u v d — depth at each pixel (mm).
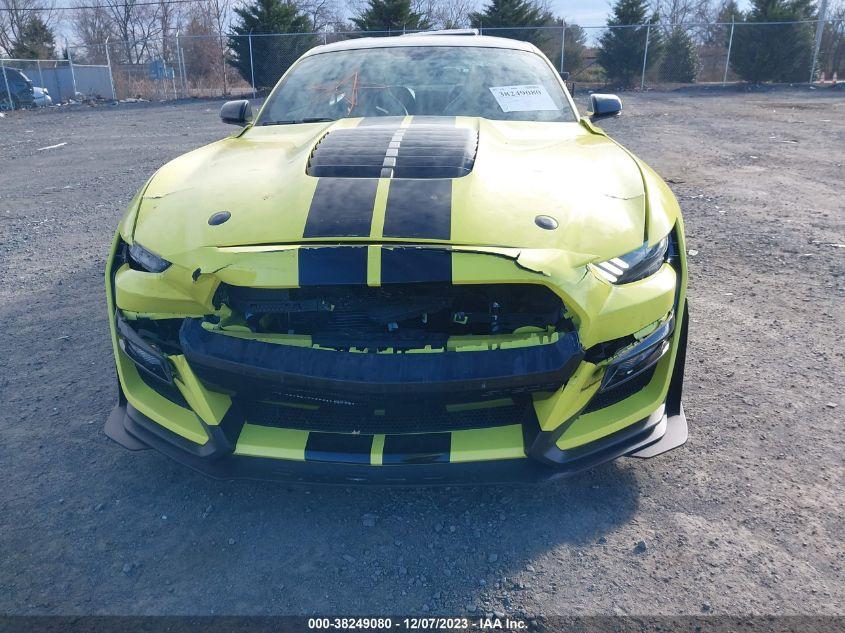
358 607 1889
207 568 2039
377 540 2150
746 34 23875
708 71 25250
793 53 23656
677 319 2291
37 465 2551
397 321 2006
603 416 2148
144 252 2158
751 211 6172
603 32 24406
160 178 2574
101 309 4098
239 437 2057
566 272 1951
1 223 6305
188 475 2488
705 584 1951
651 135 11523
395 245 1938
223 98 23984
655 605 1879
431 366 1883
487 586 1959
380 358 1897
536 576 1993
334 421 2068
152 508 2309
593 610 1866
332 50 3799
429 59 3568
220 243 2029
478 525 2213
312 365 1907
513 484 2021
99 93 25641
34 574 2012
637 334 2125
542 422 1988
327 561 2062
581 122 3215
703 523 2203
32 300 4262
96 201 7211
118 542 2148
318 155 2445
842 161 8672
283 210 2119
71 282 4594
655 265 2172
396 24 25828
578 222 2107
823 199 6605
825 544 2102
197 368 2049
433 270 1894
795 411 2855
